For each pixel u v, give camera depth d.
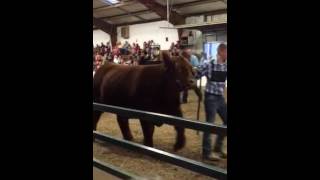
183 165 2.58
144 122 5.56
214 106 4.91
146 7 17.56
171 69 5.39
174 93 5.40
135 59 16.80
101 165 3.30
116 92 5.92
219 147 4.99
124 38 20.73
